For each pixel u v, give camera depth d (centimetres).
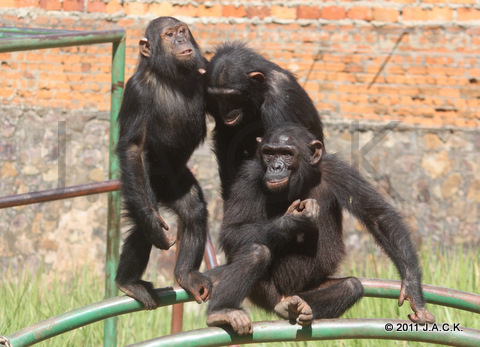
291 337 948
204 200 1223
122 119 1180
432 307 1631
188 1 2286
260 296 1152
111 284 1405
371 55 2236
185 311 2003
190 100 1236
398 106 2238
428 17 2220
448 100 2220
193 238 1166
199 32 2281
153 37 1206
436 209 2222
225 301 1026
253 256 1069
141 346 920
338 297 1070
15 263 2362
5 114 2384
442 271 1877
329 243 1156
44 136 2377
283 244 1130
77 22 2345
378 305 1655
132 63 2319
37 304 1775
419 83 2225
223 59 1273
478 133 2211
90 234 2347
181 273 1116
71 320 991
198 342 939
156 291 1082
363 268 2089
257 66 1291
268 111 1282
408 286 1040
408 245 1080
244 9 2269
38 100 2375
